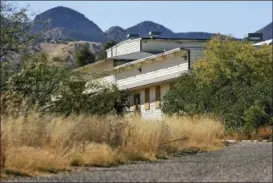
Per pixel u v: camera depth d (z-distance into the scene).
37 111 18.91
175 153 21.92
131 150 19.20
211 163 17.56
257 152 21.67
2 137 14.58
